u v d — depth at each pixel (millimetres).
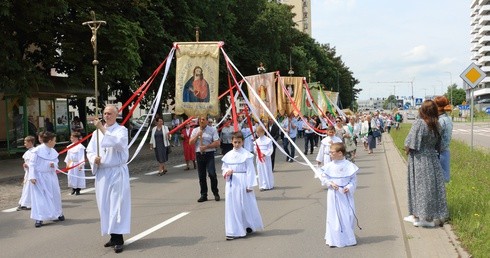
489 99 115312
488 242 6543
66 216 10492
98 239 8312
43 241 8336
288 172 17547
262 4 43031
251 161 8164
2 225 9820
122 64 22406
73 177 13422
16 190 14664
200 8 30594
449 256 6355
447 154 8812
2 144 28625
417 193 8062
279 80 20297
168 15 27406
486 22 126312
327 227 7434
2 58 19281
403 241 7590
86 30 22219
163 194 13047
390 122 46969
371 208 10453
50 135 9867
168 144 17734
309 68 57094
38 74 20766
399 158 21016
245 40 41781
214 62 12078
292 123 21594
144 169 19438
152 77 11898
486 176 12414
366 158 22578
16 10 19484
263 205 11102
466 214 8195
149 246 7715
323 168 7496
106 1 23875
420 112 8031
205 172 11797
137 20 25750
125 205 7480
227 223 7957
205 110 12039
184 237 8227
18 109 23328
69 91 25484
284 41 50781
